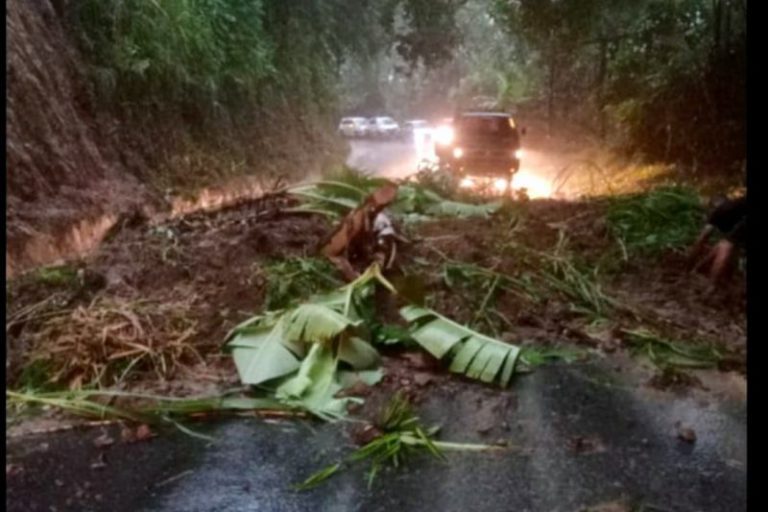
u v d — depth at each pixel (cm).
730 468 396
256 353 511
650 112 2023
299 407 464
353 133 4938
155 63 1561
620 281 767
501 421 456
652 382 524
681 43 2173
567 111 2920
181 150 1647
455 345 536
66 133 1207
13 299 638
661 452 415
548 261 752
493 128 1967
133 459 406
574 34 2458
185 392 493
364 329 549
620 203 966
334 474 388
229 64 2000
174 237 808
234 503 359
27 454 409
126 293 644
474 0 4259
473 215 1016
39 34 1258
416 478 384
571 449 418
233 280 648
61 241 981
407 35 3200
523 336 612
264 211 920
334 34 2948
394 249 689
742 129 1822
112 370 518
